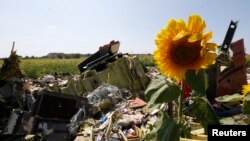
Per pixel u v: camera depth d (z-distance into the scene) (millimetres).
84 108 8914
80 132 7980
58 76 19828
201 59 1603
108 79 11969
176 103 2420
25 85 11109
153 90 1812
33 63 50500
